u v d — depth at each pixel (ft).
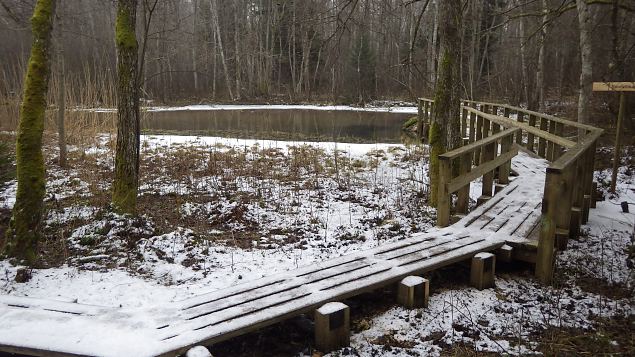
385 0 27.91
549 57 86.79
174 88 117.39
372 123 67.36
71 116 40.34
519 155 32.63
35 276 15.90
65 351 10.59
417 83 67.21
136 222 20.39
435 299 15.24
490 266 15.98
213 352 12.45
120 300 14.56
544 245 16.17
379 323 13.79
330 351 12.43
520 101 80.12
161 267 17.10
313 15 26.53
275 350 12.66
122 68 20.30
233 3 116.67
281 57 115.24
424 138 45.98
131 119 20.77
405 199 26.12
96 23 104.88
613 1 33.73
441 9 22.56
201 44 113.60
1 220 20.90
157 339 10.99
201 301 12.92
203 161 34.40
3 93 41.57
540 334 13.19
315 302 12.66
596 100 49.83
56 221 20.83
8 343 10.85
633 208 24.70
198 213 22.84
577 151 17.81
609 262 17.93
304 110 89.30
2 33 76.28
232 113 82.89
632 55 38.93
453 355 12.17
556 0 50.52
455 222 20.18
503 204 21.42
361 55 100.73
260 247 19.20
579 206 20.10
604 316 14.10
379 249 16.48
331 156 37.19
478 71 93.86
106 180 28.19
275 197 25.95
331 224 22.02
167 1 57.26
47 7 16.69
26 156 16.63
